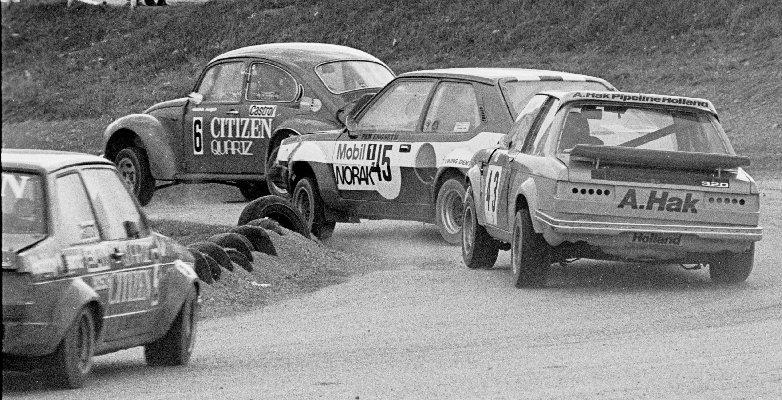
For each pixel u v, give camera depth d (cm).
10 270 1912
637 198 3056
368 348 2517
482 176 3619
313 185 4531
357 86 5109
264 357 2452
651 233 3050
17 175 2044
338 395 2019
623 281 3356
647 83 8456
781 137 7062
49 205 2016
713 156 3052
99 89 9906
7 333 1916
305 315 2991
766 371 2155
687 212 3072
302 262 3772
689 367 2208
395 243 4356
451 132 4078
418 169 4138
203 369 2331
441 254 4031
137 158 5488
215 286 3262
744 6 9256
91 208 2142
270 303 3219
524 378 2142
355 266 3831
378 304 3103
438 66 9656
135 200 2344
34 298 1919
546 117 3341
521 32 9831
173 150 5369
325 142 4472
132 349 2698
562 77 4062
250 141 5159
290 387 2100
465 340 2569
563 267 3638
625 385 2059
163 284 2322
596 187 3050
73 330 1998
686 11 9406
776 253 3816
